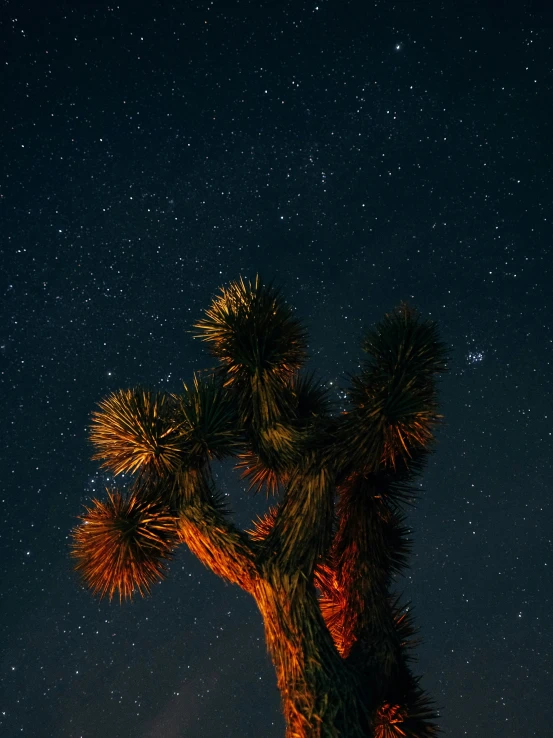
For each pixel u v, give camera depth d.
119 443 4.15
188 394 4.23
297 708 3.33
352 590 4.00
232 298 4.48
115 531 4.07
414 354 4.02
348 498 4.26
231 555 3.75
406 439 4.04
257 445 4.16
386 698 3.92
